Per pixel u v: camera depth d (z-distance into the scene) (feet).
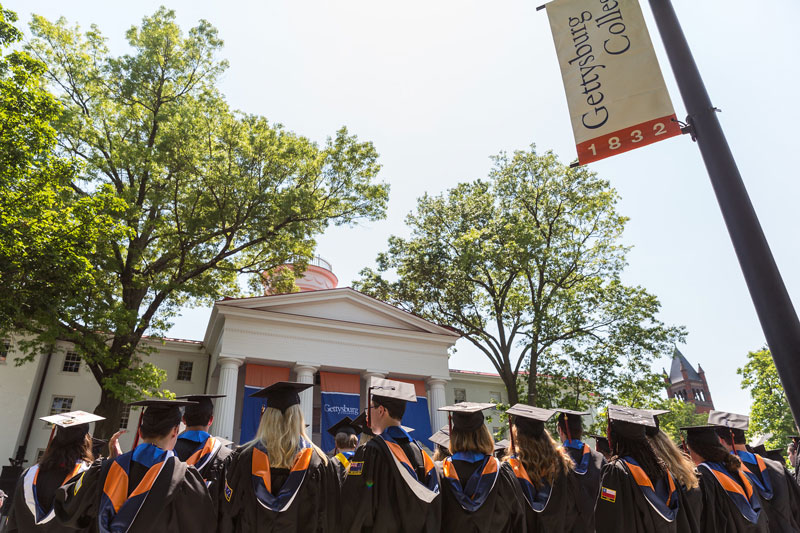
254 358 80.23
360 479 12.32
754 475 17.22
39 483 13.65
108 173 70.44
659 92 17.52
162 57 77.05
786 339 12.41
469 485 12.85
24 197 49.62
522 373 99.19
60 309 56.24
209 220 71.15
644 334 85.92
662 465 13.42
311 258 87.97
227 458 12.96
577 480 16.01
